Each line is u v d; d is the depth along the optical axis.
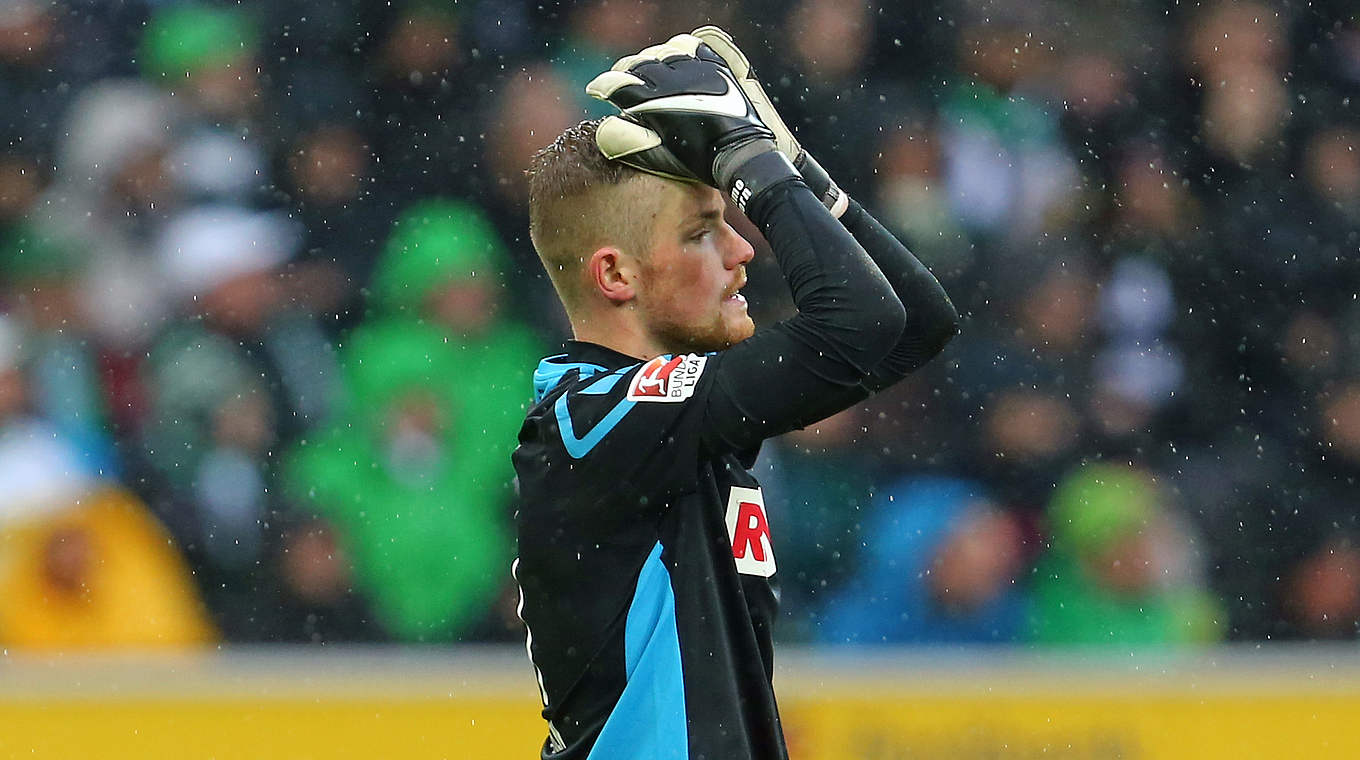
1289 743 17.09
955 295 21.84
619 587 8.24
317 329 19.64
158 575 17.86
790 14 22.83
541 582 8.45
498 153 21.36
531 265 20.86
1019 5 23.58
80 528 17.70
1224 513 21.45
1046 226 22.77
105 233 19.95
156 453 18.41
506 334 19.86
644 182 8.57
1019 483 20.58
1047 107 23.36
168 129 20.75
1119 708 16.89
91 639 17.41
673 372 8.07
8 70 21.00
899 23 23.17
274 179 20.88
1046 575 20.14
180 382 18.73
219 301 19.44
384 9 22.00
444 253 19.83
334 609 18.12
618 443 8.05
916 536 19.72
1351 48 24.58
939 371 20.97
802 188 8.20
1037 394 21.23
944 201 22.28
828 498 19.69
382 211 20.94
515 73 21.94
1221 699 17.08
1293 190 23.94
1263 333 22.95
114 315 19.30
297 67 21.61
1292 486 22.00
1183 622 20.50
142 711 15.50
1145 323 22.36
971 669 16.81
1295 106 24.34
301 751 15.66
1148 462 21.50
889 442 20.27
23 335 19.08
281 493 18.50
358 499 18.45
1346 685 17.31
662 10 22.77
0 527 17.52
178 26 21.45
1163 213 23.25
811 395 7.88
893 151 22.44
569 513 8.24
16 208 20.11
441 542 18.39
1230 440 22.06
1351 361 22.94
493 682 16.05
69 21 21.39
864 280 7.90
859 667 16.66
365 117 21.50
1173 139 23.81
